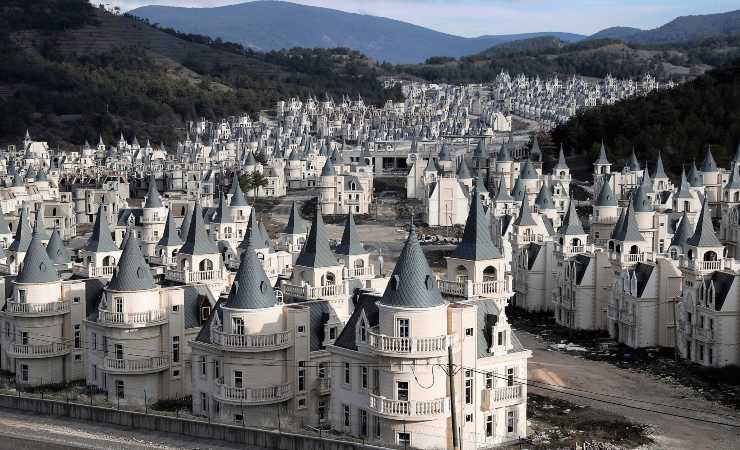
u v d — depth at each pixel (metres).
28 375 119.88
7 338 126.62
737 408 115.31
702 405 116.56
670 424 108.19
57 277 120.94
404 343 84.56
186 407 107.75
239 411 96.38
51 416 103.75
